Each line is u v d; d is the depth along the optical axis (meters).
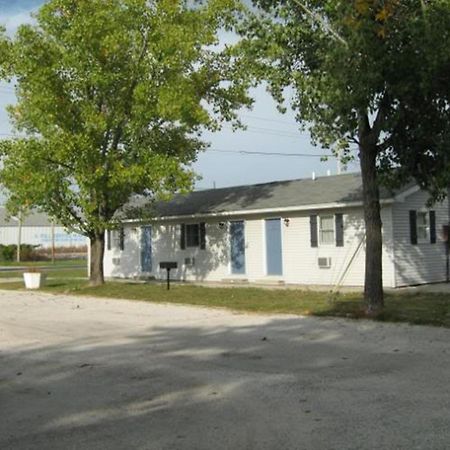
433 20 11.15
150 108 20.95
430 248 22.33
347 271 21.97
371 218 14.24
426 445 5.63
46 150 21.03
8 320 15.52
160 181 21.19
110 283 25.34
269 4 14.01
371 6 10.80
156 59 20.91
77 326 14.27
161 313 16.38
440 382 7.97
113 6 20.89
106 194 22.55
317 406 7.02
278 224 24.23
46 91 21.00
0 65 21.27
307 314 14.92
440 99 12.87
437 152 13.39
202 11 21.53
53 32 21.45
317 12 13.49
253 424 6.43
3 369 9.69
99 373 9.20
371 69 11.84
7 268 46.03
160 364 9.70
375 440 5.80
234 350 10.71
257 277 24.91
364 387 7.81
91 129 21.14
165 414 6.93
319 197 23.16
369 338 11.46
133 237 30.48
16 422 6.79
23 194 21.69
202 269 27.09
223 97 22.86
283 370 8.98
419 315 13.64
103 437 6.17
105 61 21.36
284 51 13.96
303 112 13.97
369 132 13.96
